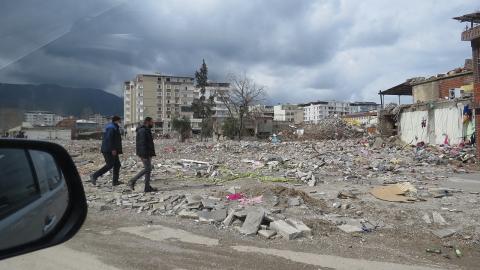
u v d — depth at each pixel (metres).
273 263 6.18
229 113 80.31
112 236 7.41
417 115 34.03
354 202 10.45
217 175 16.22
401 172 17.80
